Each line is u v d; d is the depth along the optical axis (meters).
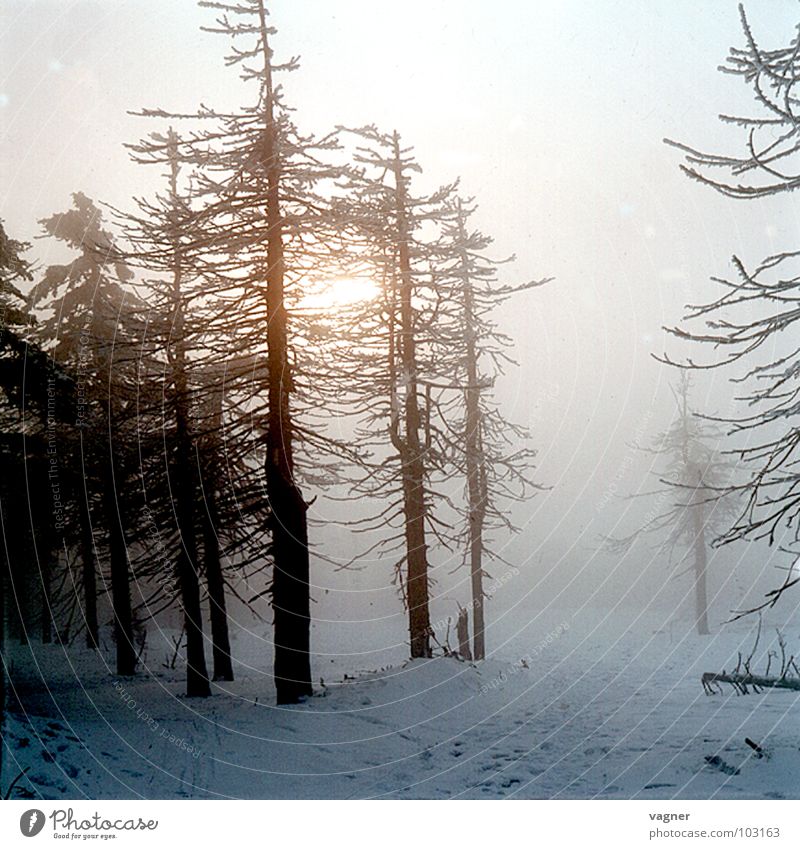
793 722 11.57
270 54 15.07
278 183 15.29
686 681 18.56
